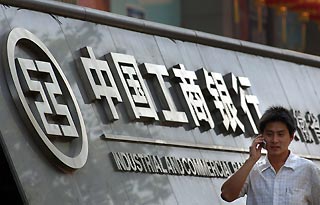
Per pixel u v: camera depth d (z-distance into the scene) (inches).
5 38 372.5
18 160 359.9
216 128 474.9
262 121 344.2
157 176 422.6
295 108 549.6
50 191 367.9
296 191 342.0
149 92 438.9
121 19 440.8
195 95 466.0
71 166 377.4
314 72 586.6
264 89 526.3
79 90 400.5
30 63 378.9
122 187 401.4
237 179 342.0
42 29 394.6
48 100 380.5
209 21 1071.6
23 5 390.3
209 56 493.4
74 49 406.9
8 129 360.2
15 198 406.6
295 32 1210.6
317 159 557.3
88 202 382.0
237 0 1086.4
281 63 555.5
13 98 366.0
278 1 948.0
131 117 419.2
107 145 402.9
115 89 415.8
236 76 504.4
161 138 434.6
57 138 379.2
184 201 431.8
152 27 459.2
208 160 458.9
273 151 342.6
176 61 466.3
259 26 1131.3
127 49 437.7
